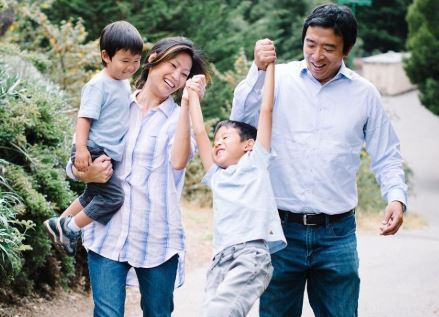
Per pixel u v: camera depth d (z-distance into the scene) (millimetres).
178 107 4203
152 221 4059
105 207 4035
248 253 3705
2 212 5094
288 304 4320
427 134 30312
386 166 4273
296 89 4211
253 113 4207
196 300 6746
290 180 4184
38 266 5852
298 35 18703
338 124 4172
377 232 12609
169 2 14234
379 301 6805
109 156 4039
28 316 5602
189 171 12852
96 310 4039
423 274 7852
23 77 7133
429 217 19375
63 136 6293
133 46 4008
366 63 36906
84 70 11461
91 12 13656
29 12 10992
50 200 5965
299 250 4207
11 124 5707
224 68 14930
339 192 4172
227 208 3809
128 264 4129
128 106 4113
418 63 23625
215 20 14922
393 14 37906
